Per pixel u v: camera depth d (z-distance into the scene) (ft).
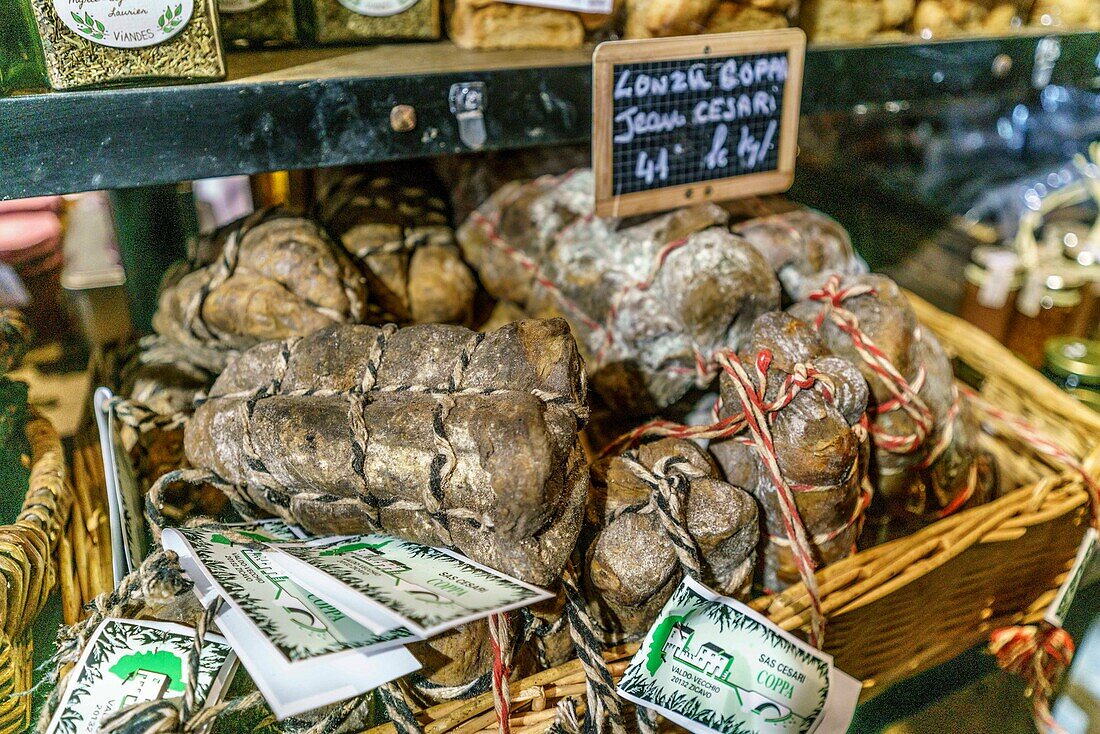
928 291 5.27
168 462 3.16
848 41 3.71
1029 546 3.17
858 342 2.89
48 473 3.06
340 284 3.05
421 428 2.15
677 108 3.09
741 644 2.36
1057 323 4.71
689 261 2.96
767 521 2.71
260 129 2.65
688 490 2.46
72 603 2.80
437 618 1.82
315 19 3.28
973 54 3.79
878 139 5.95
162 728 1.92
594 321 3.34
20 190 2.44
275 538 2.46
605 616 2.52
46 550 2.75
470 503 2.12
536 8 3.36
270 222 3.19
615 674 2.44
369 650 1.85
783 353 2.72
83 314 4.20
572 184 3.51
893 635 2.94
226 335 3.15
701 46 3.05
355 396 2.28
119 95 2.44
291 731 2.31
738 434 2.70
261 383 2.52
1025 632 3.05
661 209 3.21
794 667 2.38
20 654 2.49
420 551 2.27
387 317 3.46
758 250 3.09
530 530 2.09
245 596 1.98
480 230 3.79
